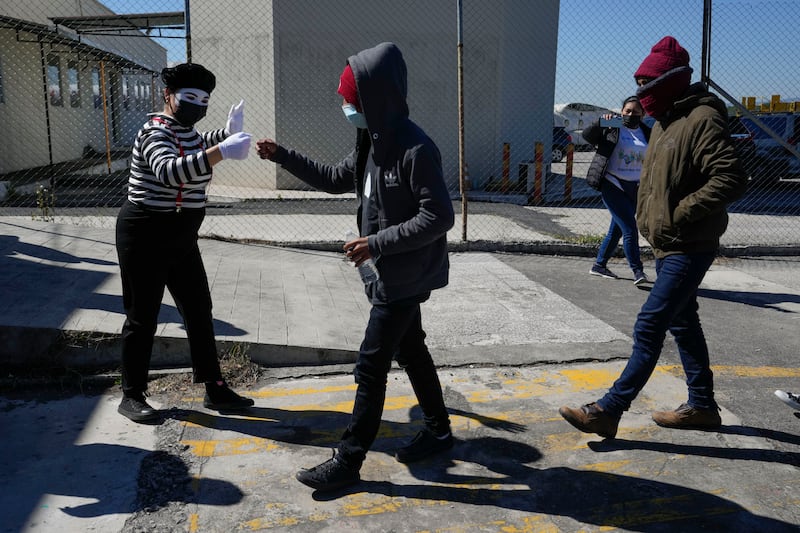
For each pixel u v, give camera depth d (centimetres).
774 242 874
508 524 268
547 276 685
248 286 543
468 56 1361
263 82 1308
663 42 322
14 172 1348
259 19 1287
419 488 293
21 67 1373
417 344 308
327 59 1315
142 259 320
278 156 308
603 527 268
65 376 386
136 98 2250
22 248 571
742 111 813
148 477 292
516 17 1380
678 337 349
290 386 400
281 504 277
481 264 729
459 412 368
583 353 456
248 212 1023
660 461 319
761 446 336
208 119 1378
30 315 411
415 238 258
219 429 341
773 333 521
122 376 347
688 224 316
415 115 1363
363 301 539
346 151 1352
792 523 272
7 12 1289
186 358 411
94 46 1404
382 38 1323
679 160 314
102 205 1065
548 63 1443
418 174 257
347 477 287
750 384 417
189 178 294
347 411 367
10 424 337
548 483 299
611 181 631
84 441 322
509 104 1405
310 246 757
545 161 1488
